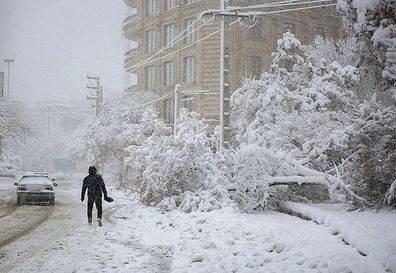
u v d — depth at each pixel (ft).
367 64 48.73
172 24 165.17
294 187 56.13
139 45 177.47
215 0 149.48
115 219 54.85
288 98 87.20
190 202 55.06
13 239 40.27
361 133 50.47
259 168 52.13
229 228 41.16
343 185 48.85
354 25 44.88
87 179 49.96
